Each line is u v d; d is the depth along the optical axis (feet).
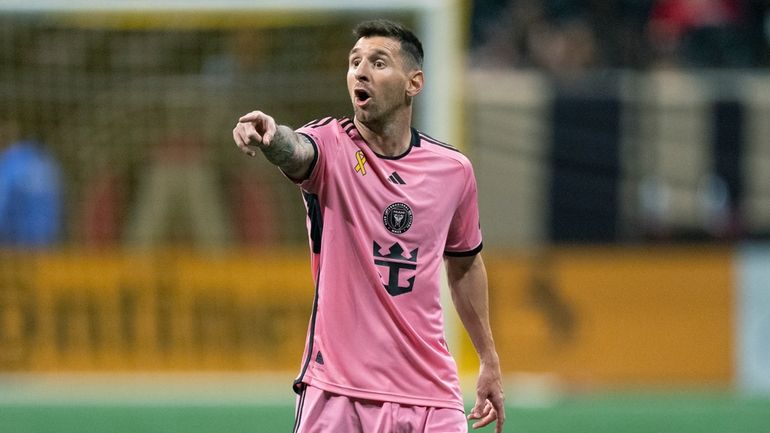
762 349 127.13
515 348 125.90
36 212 126.31
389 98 48.37
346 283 48.08
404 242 48.62
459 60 129.90
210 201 127.34
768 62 164.35
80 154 127.24
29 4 118.42
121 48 127.24
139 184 127.75
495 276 126.72
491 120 131.34
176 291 123.34
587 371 126.11
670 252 127.34
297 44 126.72
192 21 126.11
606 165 130.82
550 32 165.58
